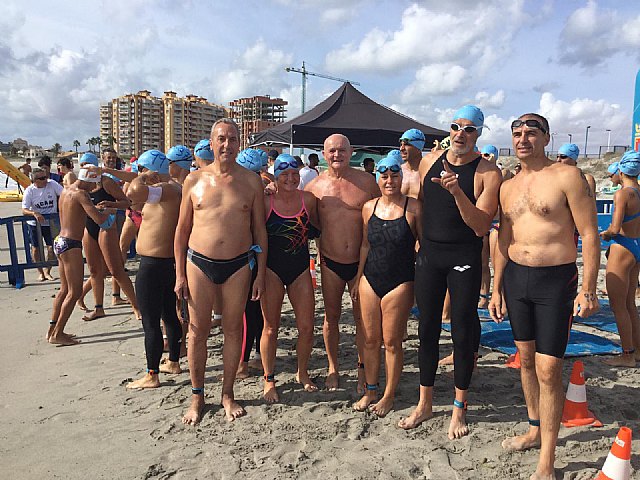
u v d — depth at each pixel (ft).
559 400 9.64
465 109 11.00
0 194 92.27
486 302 22.90
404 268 12.05
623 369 15.65
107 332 19.49
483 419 12.44
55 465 10.46
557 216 9.59
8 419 12.54
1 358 16.90
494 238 22.70
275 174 12.69
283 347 17.87
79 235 17.75
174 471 10.20
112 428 12.05
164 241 13.82
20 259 36.14
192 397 12.72
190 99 455.22
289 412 12.88
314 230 13.93
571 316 9.84
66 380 15.01
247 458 10.69
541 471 9.72
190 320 12.50
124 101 439.63
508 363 16.20
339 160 13.15
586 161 156.97
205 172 12.41
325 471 10.20
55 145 406.41
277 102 424.87
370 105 40.63
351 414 12.78
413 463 10.46
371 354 12.86
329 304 13.91
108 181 17.54
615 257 15.44
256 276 13.15
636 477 9.65
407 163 17.43
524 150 9.82
